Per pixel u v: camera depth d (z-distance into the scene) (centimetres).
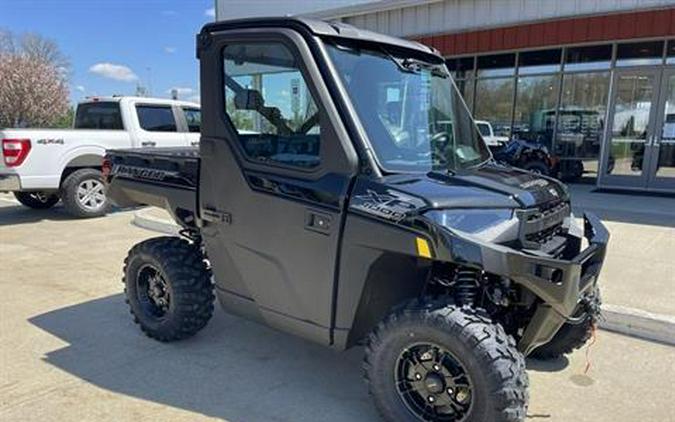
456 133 362
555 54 1255
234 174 330
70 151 866
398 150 304
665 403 327
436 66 368
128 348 398
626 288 499
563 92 1259
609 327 438
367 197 280
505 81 1341
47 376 354
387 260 284
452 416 279
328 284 299
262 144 319
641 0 1010
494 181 308
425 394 284
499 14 1165
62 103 3238
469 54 1232
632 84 1158
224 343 407
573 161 1270
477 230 263
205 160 345
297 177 304
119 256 663
